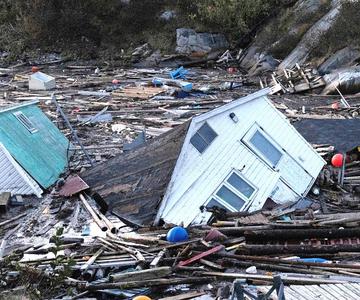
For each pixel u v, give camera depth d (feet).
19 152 54.34
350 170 57.67
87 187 51.11
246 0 136.67
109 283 35.17
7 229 45.55
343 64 106.73
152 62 131.44
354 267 36.83
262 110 52.24
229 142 49.06
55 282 34.40
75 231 44.09
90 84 109.60
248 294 29.32
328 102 93.66
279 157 51.49
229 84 106.01
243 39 136.77
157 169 47.73
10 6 150.71
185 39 135.03
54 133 63.93
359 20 111.86
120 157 54.44
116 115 84.84
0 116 56.54
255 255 39.32
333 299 32.17
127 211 46.29
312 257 39.40
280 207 48.47
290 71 108.06
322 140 61.46
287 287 33.94
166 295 34.81
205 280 35.91
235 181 48.11
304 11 126.93
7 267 37.29
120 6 143.74
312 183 52.80
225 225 43.47
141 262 37.86
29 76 111.34
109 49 138.82
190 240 40.52
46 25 142.20
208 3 140.87
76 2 144.05
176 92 99.50
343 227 42.75
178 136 48.44
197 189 46.11
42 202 50.75
